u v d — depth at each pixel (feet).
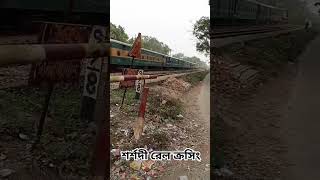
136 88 16.44
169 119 16.78
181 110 17.08
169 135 16.39
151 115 16.52
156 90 17.02
